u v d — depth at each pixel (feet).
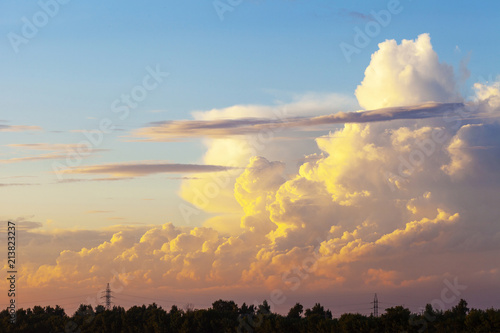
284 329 325.21
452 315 284.20
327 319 313.32
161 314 388.16
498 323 243.19
